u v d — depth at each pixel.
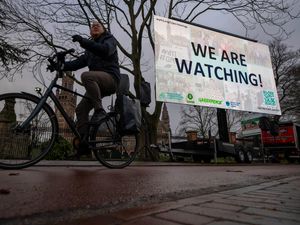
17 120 2.80
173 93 11.80
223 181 2.56
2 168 2.65
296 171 4.68
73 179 2.12
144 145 11.43
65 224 1.04
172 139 14.28
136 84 13.14
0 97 2.75
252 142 18.34
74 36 2.93
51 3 11.92
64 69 3.21
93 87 3.08
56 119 3.01
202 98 12.45
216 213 1.29
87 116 3.23
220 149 12.42
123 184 1.99
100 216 1.18
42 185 1.74
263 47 15.32
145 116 12.38
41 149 2.90
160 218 1.17
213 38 13.58
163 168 3.85
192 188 2.00
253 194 1.93
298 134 18.75
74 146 3.23
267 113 14.44
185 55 12.51
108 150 3.48
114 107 3.47
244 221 1.15
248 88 14.07
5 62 12.80
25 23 11.95
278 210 1.38
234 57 14.05
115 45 3.31
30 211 1.12
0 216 1.04
